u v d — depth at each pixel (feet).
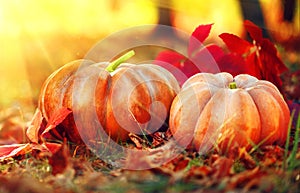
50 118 4.15
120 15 13.15
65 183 3.46
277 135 3.96
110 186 3.44
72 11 12.89
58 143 4.34
